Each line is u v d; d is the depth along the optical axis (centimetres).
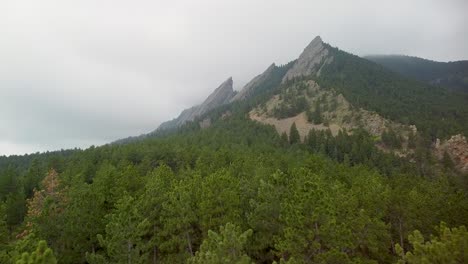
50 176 4656
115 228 2227
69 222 2475
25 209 4222
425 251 1303
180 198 2594
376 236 2603
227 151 6806
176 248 2641
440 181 4675
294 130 11781
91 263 2202
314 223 1989
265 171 4075
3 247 2111
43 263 1209
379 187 3130
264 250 2588
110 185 3562
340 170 4950
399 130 12144
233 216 2503
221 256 1479
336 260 1856
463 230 1345
